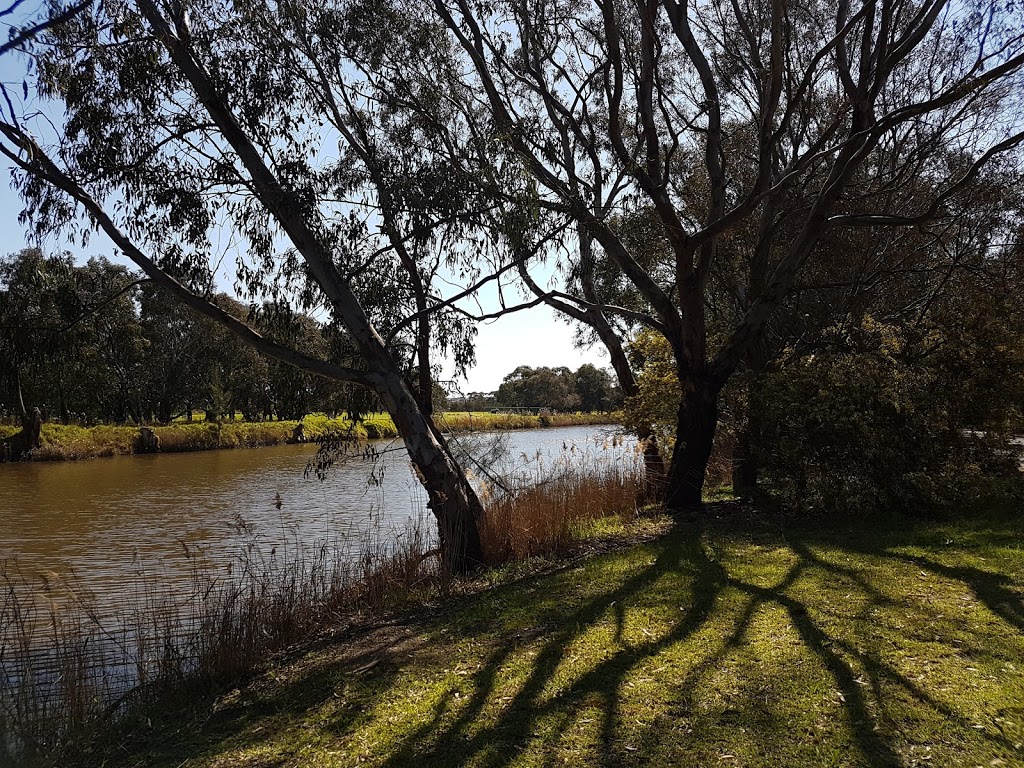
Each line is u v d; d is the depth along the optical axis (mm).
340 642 6105
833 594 5801
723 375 10945
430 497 8547
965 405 9695
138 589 9555
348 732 4133
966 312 10094
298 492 20781
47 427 35750
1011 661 4227
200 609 7625
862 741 3467
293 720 4438
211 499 19766
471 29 9789
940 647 4512
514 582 7539
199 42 7906
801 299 14117
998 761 3217
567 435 36938
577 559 8336
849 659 4422
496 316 9742
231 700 5027
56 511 17812
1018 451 9859
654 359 14141
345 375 8562
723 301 16781
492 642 5441
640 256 13531
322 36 9180
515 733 3850
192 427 41281
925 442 9398
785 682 4164
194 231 7973
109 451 36250
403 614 6879
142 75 7539
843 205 13672
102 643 6980
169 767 4004
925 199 14148
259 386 42938
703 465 11164
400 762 3672
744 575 6648
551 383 66312
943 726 3545
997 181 12805
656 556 7812
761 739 3557
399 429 8641
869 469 9430
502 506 9672
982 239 13703
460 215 8508
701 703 3992
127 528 15219
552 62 12398
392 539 12094
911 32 9305
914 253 13539
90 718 4902
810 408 9891
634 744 3613
